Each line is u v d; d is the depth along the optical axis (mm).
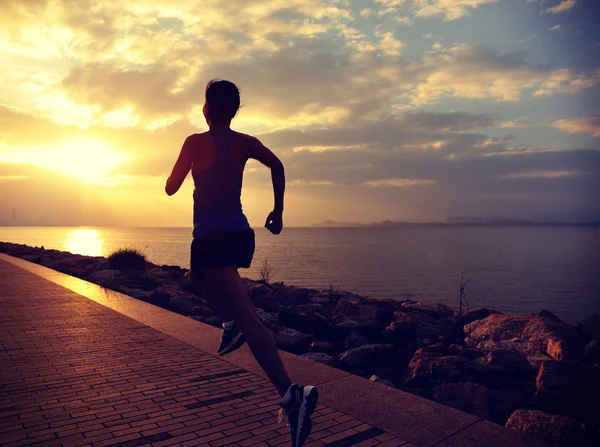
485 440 2758
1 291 8578
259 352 2445
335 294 13031
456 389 4777
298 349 6852
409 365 5781
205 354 4559
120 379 3803
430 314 11141
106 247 110875
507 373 5473
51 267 15062
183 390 3551
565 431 3480
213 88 2582
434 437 2787
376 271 68562
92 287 9281
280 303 11703
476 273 68062
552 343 6398
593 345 6258
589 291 44906
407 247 181000
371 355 6184
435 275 63312
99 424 2928
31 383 3686
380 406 3281
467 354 6293
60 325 5809
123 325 5828
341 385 3721
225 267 2443
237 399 3371
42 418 3018
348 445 2670
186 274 14367
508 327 7434
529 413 3787
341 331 7918
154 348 4758
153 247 125250
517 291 44969
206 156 2475
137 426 2898
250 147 2543
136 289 10305
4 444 2641
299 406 2270
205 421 2979
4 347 4758
